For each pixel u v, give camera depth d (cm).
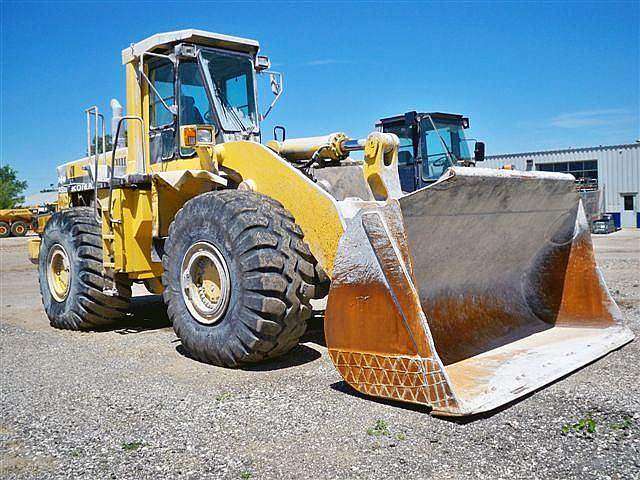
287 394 396
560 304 541
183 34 585
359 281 373
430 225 412
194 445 319
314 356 500
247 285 443
